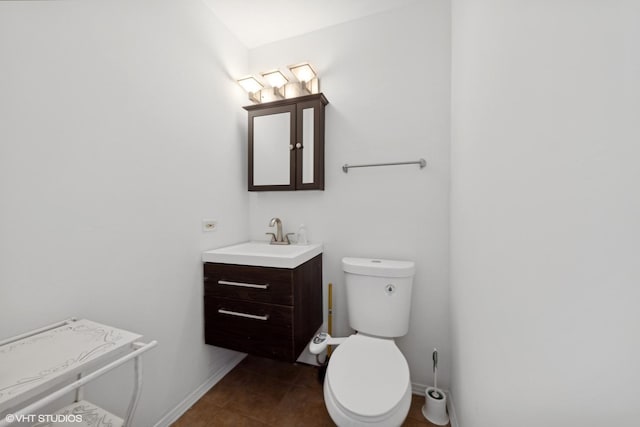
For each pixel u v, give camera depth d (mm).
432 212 1486
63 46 865
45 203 820
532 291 551
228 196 1696
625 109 341
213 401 1410
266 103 1717
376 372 1020
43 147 815
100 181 976
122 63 1054
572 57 436
